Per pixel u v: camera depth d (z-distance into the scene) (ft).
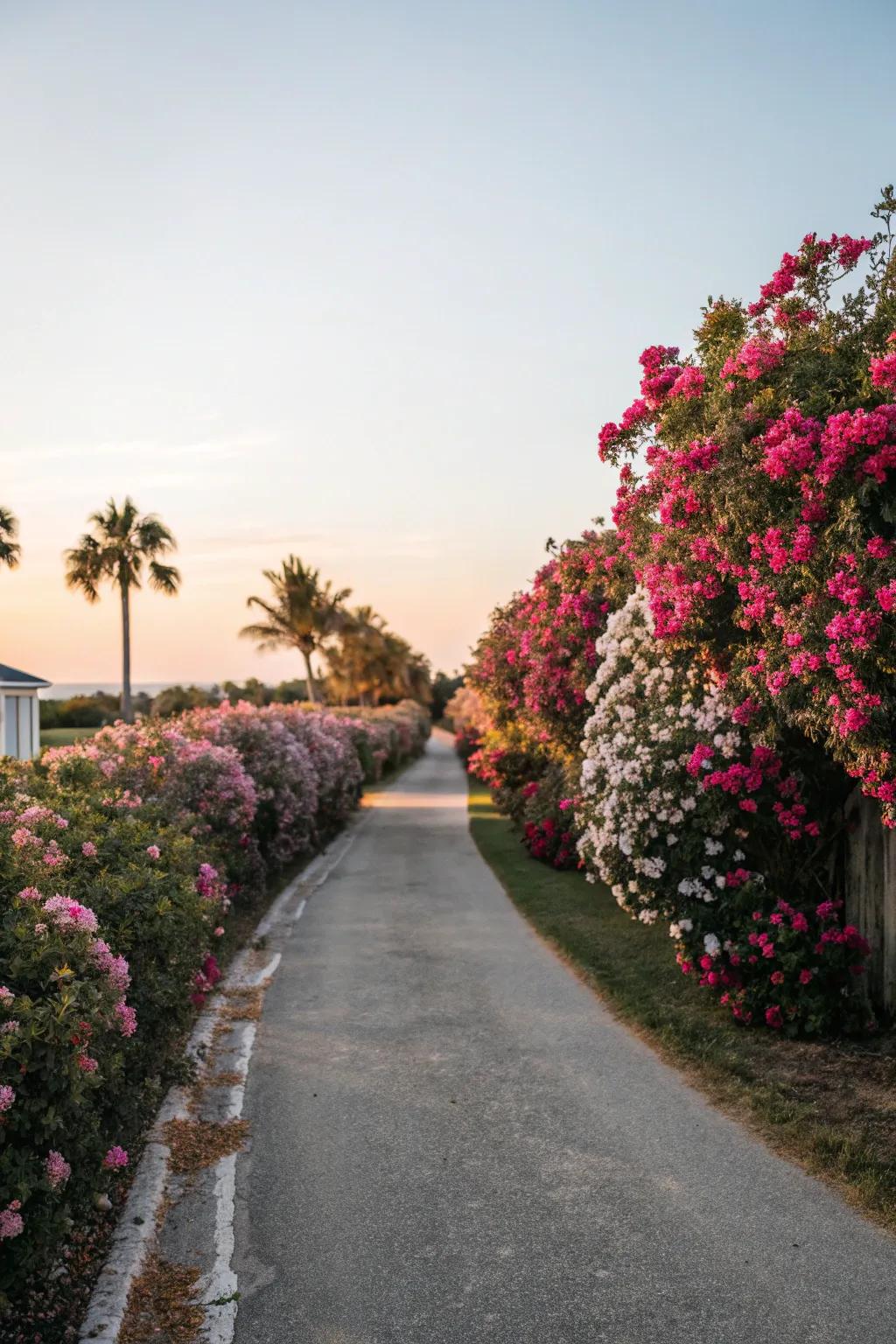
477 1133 18.44
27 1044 11.85
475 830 71.72
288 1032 24.99
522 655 48.57
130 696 138.72
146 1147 17.74
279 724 57.36
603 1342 12.02
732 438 18.90
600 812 27.32
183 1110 19.71
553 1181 16.35
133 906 17.97
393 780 138.21
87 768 30.76
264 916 41.06
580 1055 22.70
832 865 24.67
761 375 19.16
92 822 21.47
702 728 25.84
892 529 16.66
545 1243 14.37
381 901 44.04
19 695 102.99
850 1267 13.47
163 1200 15.90
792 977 23.08
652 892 26.13
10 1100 11.37
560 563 41.39
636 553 26.05
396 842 66.28
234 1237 14.82
